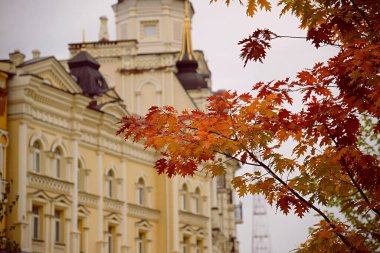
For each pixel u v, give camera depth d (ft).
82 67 193.06
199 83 238.07
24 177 154.10
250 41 43.93
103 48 224.53
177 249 204.13
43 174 161.27
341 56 40.73
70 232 167.02
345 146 42.83
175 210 205.87
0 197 148.05
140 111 220.23
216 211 242.99
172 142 43.29
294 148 43.98
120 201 189.47
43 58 163.32
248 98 43.45
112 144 189.37
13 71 156.56
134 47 222.89
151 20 249.14
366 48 39.81
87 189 178.81
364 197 43.47
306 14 42.63
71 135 171.94
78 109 172.65
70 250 166.40
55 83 168.04
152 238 202.59
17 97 155.94
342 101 42.01
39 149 162.61
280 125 42.93
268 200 44.21
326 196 44.78
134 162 198.29
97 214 180.96
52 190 163.12
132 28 249.34
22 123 155.43
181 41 250.57
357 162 42.75
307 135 43.42
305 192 44.70
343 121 42.27
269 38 43.88
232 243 273.33
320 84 42.22
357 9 42.19
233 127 42.63
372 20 42.04
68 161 170.09
